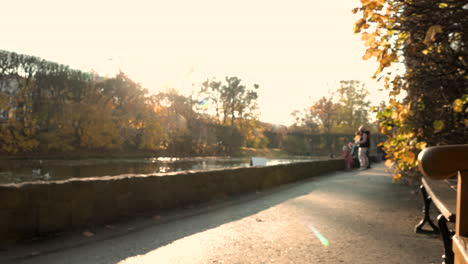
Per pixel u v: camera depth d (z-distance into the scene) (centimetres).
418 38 338
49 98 3681
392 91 424
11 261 306
